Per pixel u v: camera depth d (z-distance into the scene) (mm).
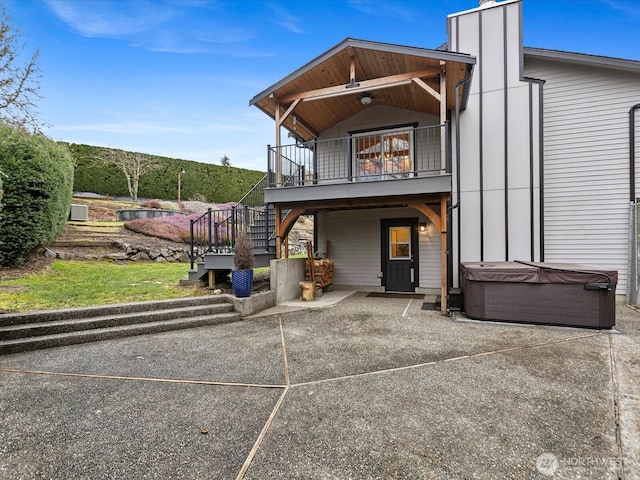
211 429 2363
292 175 8297
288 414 2559
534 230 7070
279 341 4449
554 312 4945
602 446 2104
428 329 4965
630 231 6512
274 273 6895
